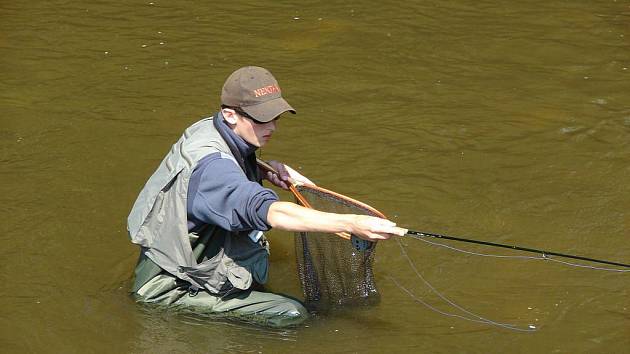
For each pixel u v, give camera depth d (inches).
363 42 615.8
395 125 510.3
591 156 479.2
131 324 345.7
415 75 571.5
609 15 663.8
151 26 635.5
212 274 344.8
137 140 487.2
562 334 345.1
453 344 339.3
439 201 438.3
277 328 345.7
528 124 513.3
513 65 586.6
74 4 671.1
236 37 619.8
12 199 430.3
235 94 331.0
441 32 633.0
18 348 332.5
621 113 524.4
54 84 548.1
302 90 548.1
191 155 334.0
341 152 480.7
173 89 545.6
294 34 626.5
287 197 447.2
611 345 338.6
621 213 427.8
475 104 535.5
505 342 340.5
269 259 396.8
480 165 471.2
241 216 319.0
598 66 584.7
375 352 333.4
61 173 454.0
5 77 554.6
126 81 554.6
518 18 658.8
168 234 340.8
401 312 359.3
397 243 406.3
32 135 488.7
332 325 349.1
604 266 388.5
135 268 370.6
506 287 375.9
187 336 339.6
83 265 385.1
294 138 494.0
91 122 504.7
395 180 455.5
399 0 689.0
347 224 309.0
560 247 402.9
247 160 349.7
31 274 377.4
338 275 362.0
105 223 414.9
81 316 350.9
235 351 332.2
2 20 637.3
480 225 419.8
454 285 377.7
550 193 445.7
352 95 543.8
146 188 350.0
